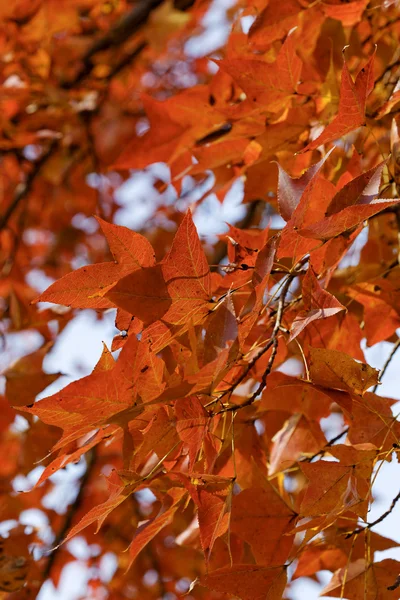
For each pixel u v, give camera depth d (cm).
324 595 122
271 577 117
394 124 127
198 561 243
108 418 115
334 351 115
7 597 182
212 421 117
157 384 116
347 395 115
